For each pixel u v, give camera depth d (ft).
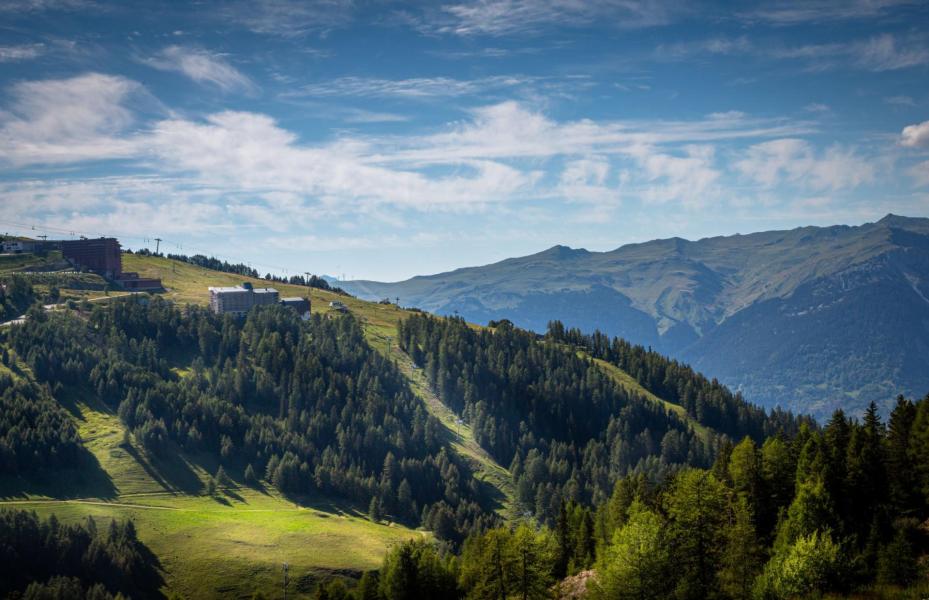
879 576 256.52
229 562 529.04
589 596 297.94
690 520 288.30
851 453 327.26
